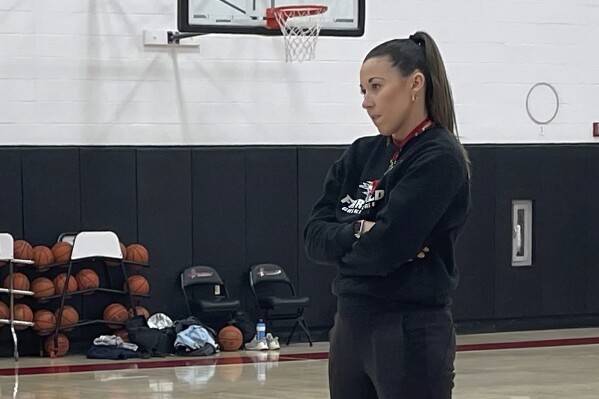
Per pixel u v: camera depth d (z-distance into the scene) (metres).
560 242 13.12
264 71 12.01
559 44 13.21
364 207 3.37
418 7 12.62
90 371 9.70
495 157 12.80
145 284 11.27
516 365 9.91
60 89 11.17
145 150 11.47
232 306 11.37
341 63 12.31
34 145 11.08
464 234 12.69
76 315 10.90
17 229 10.98
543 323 13.11
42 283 10.72
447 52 12.75
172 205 11.59
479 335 12.54
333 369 3.44
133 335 10.78
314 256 3.47
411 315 3.23
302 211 12.10
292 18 11.02
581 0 13.29
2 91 10.96
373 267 3.20
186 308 11.62
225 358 10.64
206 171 11.72
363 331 3.29
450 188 3.20
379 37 12.47
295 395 8.13
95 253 10.89
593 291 13.29
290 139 12.14
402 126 3.37
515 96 13.04
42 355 10.81
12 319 10.53
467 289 12.69
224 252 11.83
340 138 12.36
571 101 13.30
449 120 3.37
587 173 13.23
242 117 11.94
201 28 10.87
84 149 11.22
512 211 12.91
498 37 12.95
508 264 12.88
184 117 11.69
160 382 8.94
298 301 11.52
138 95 11.48
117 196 11.37
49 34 11.12
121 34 11.40
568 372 9.42
